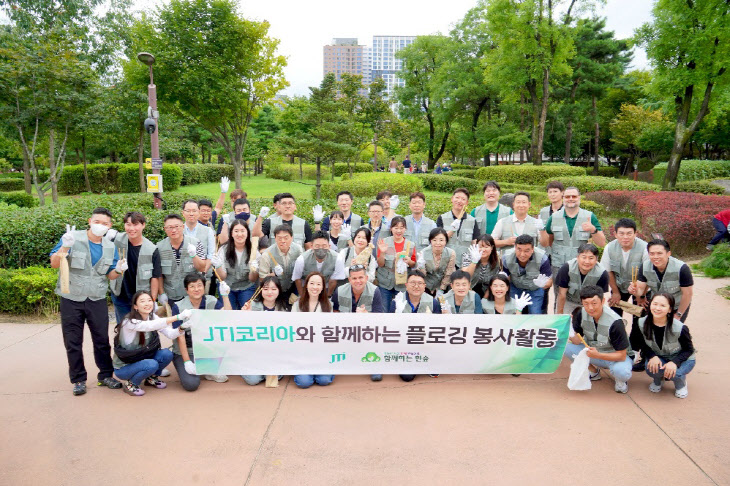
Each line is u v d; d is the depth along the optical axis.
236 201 6.23
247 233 5.22
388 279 5.55
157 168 11.03
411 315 4.60
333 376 4.87
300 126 28.89
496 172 23.94
